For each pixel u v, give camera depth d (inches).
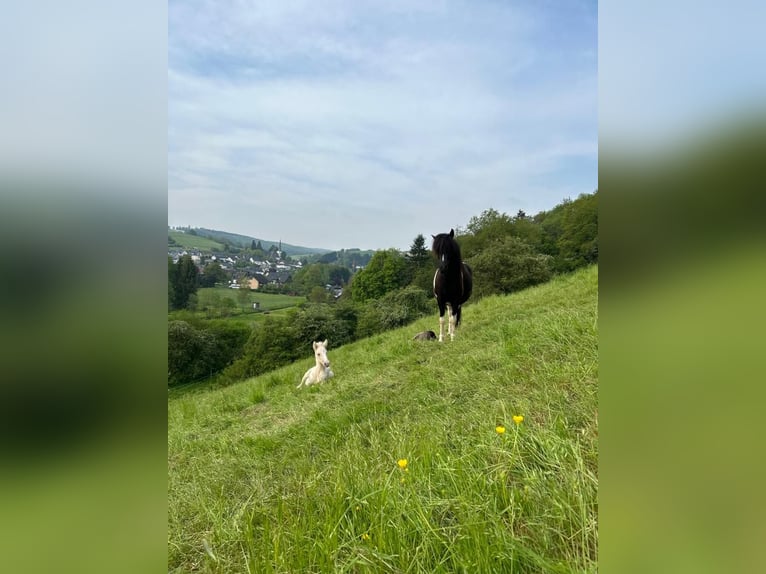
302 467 120.3
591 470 69.6
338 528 76.2
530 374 140.5
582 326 167.0
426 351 265.3
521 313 289.7
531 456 82.7
